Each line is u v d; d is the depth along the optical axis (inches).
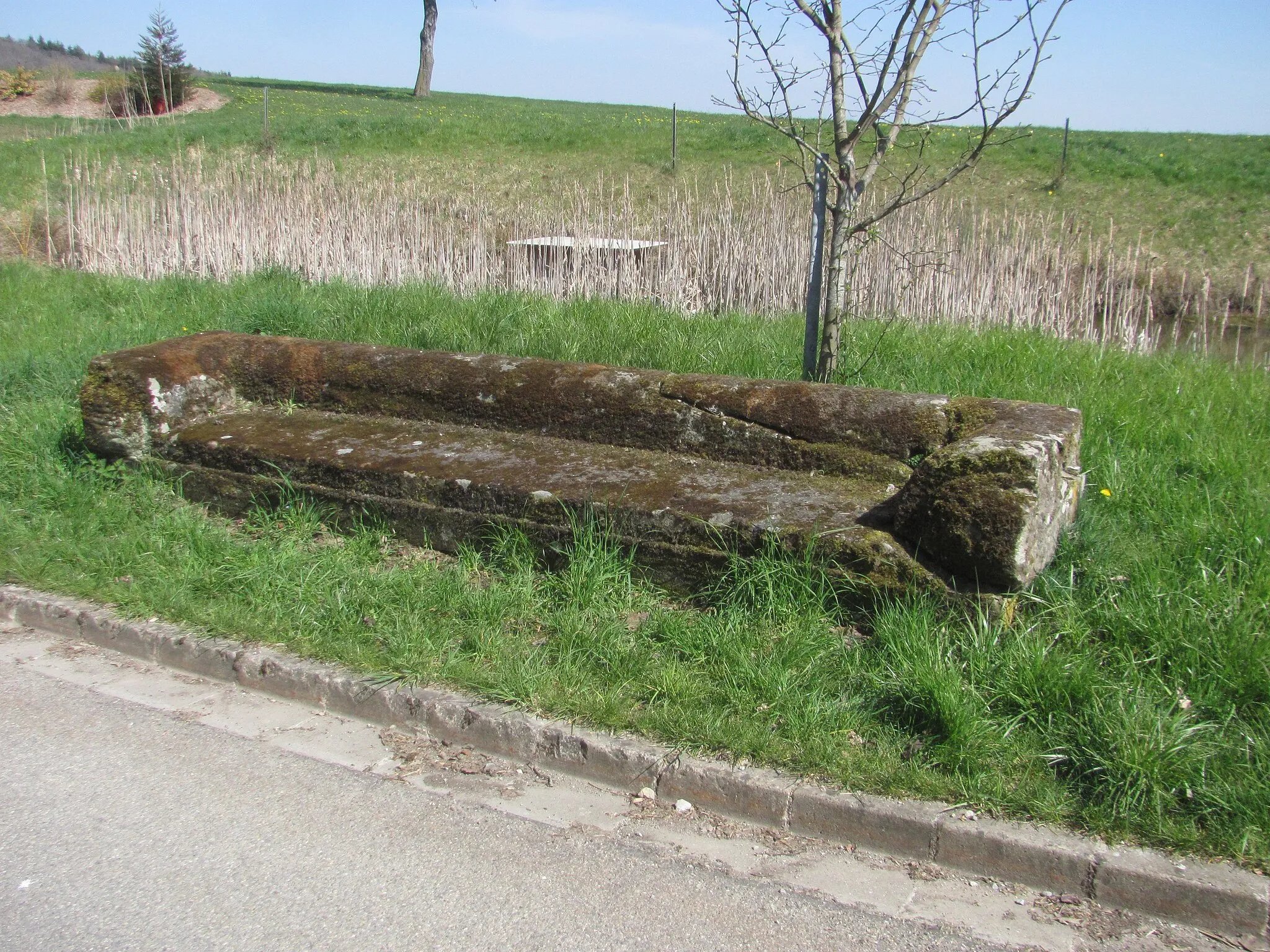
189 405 245.9
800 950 113.9
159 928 116.7
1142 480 212.8
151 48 1353.3
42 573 205.5
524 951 113.4
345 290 414.9
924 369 293.3
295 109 1317.7
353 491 214.2
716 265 439.5
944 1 222.2
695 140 967.6
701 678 159.3
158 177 625.9
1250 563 175.8
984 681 149.6
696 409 208.5
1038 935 116.7
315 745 157.3
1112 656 156.6
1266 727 139.2
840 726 146.3
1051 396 263.7
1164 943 115.6
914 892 124.3
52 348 362.3
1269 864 119.3
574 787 146.6
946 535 160.6
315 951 113.3
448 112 1272.1
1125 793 129.0
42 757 152.9
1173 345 384.2
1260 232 729.6
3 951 112.8
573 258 450.6
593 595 180.1
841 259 242.1
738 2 231.0
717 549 178.9
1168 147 916.0
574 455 212.1
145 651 184.5
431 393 235.5
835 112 231.8
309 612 185.2
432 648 170.4
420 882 125.2
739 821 138.5
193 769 150.3
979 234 439.5
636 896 122.9
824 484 192.7
